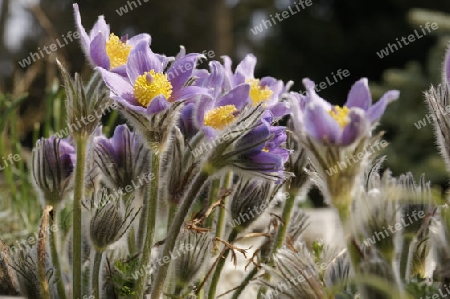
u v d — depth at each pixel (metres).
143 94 0.65
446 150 0.63
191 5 4.52
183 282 0.68
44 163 0.69
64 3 4.31
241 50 4.58
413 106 2.22
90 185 0.75
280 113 0.73
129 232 0.74
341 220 0.61
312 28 4.02
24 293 0.69
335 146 0.61
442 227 0.61
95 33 0.69
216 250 0.74
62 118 0.99
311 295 0.63
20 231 0.96
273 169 0.65
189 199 0.65
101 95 0.67
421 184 0.66
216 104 0.69
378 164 0.67
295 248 0.73
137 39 0.71
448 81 0.63
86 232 0.69
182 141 0.67
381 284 0.60
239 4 4.37
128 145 0.71
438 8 3.64
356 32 3.89
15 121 0.98
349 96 0.63
